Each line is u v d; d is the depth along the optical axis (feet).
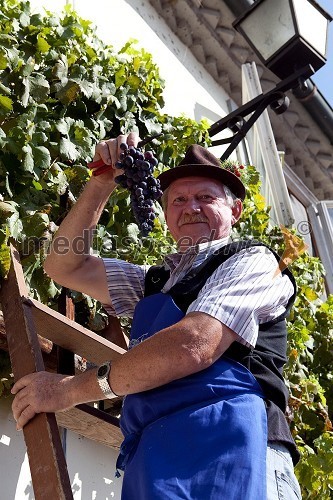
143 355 7.68
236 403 7.73
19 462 10.13
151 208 8.57
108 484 11.33
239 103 22.65
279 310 8.52
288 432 8.05
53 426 8.16
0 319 9.67
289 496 7.67
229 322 7.88
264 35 18.13
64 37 12.26
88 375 7.97
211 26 21.08
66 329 9.32
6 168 10.71
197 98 20.62
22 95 11.09
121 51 14.05
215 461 7.41
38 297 10.42
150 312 8.61
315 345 16.63
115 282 9.59
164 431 7.66
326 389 16.39
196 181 9.43
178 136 13.97
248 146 21.52
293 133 24.54
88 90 12.23
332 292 24.06
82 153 11.72
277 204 18.60
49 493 7.93
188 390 7.79
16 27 11.72
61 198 11.20
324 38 18.13
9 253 9.65
